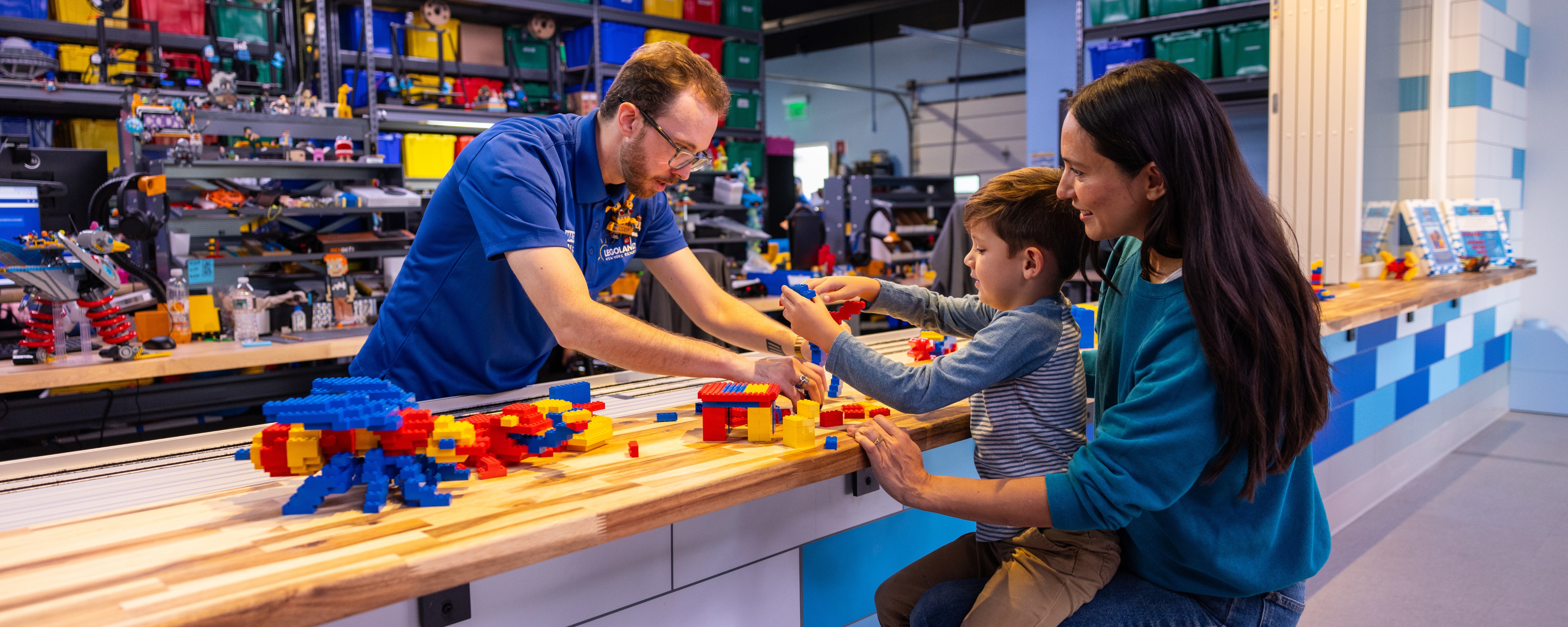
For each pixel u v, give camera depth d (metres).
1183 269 0.96
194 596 0.67
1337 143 3.68
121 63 4.50
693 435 1.21
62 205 3.19
